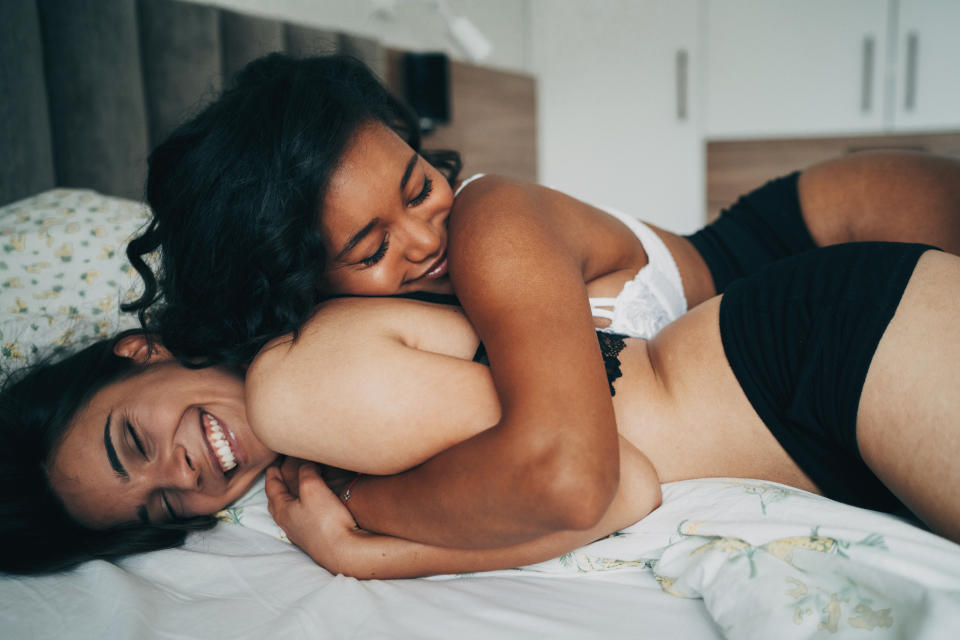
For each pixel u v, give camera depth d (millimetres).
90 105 1355
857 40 2883
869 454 560
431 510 585
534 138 3373
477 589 628
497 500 526
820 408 594
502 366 549
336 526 686
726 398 669
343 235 658
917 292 555
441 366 596
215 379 791
